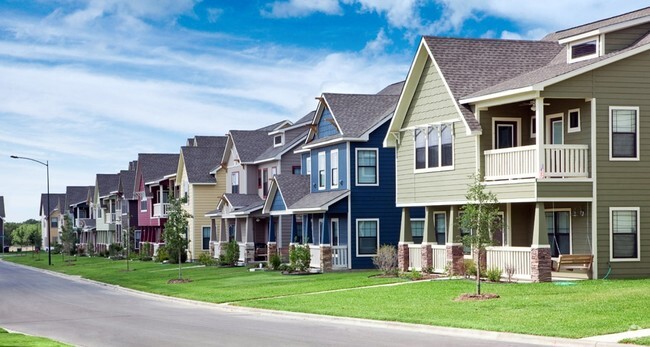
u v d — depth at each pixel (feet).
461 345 59.57
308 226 158.61
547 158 93.76
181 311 99.91
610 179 95.20
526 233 107.65
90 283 170.91
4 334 69.41
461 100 104.47
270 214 165.78
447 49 113.19
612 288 83.35
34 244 425.28
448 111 110.63
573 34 101.86
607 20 111.04
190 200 225.97
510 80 105.40
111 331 78.33
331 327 75.05
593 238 94.84
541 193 93.04
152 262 235.40
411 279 109.81
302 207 148.15
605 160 95.04
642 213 96.02
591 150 94.84
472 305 79.61
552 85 93.30
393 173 146.20
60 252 384.06
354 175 144.15
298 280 125.39
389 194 145.69
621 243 95.55
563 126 100.17
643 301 72.79
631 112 95.61
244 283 130.62
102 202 352.28
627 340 55.62
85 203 407.85
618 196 95.40
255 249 185.98
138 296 130.62
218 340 67.87
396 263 134.82
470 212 87.25
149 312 99.35
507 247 99.45
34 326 85.71
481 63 111.86
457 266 107.34
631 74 95.61
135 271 194.29
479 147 103.60
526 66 112.57
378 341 63.62
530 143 104.99
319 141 154.40
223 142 255.91
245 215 182.09
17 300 124.47
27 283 172.14
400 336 66.64
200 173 226.99
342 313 82.43
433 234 116.26
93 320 90.68
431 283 100.42
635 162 95.76
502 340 62.34
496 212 88.28
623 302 72.95
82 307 109.50
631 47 95.20
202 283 139.85
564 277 98.73
